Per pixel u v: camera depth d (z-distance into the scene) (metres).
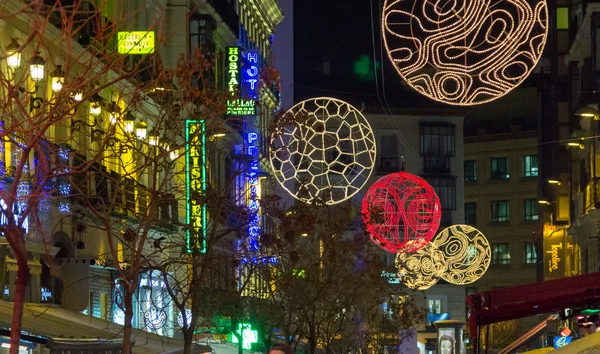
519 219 134.38
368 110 115.94
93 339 26.94
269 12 95.44
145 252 50.84
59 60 40.34
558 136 97.00
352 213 55.38
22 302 17.80
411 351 71.00
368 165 113.88
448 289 113.62
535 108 134.25
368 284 55.31
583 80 78.00
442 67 26.88
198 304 30.47
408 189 51.47
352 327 59.50
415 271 68.50
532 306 24.66
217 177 66.44
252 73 72.56
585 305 24.53
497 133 135.75
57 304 42.09
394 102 117.12
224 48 73.38
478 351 24.52
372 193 51.25
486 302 24.36
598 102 73.81
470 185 137.88
